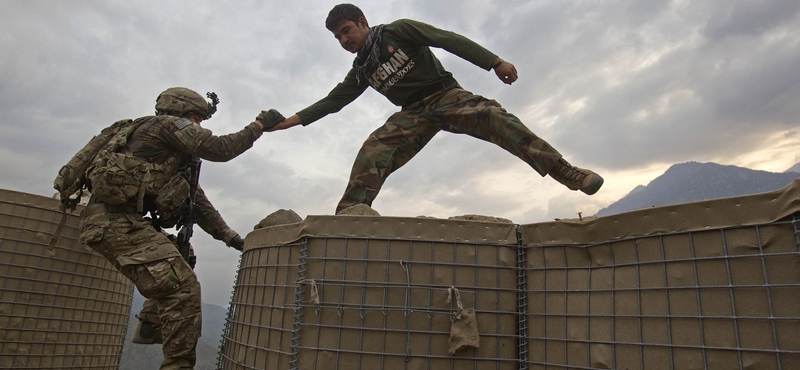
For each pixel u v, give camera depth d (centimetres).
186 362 313
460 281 271
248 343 317
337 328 272
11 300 432
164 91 373
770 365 187
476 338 259
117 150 325
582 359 240
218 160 347
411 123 391
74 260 468
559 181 335
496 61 349
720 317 201
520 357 263
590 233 251
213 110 400
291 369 273
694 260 212
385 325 268
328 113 424
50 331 448
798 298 186
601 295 241
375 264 277
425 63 381
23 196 452
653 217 228
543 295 265
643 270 229
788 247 191
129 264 303
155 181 329
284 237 310
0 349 422
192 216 377
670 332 213
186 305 313
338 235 286
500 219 324
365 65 391
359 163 389
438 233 278
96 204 325
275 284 307
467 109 358
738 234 204
